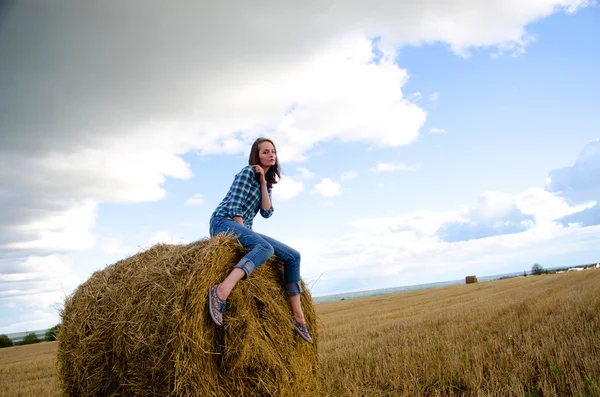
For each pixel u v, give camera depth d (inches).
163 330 139.6
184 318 138.8
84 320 160.4
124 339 146.4
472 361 236.4
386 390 213.5
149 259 168.2
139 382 143.8
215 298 143.6
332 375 244.1
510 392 181.9
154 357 139.3
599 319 307.9
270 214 186.5
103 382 155.1
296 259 178.2
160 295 143.9
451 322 419.2
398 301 1150.3
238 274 150.8
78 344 160.9
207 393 141.6
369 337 397.7
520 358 233.8
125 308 149.8
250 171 175.0
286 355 173.5
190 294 141.3
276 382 161.5
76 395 166.1
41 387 327.6
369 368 251.4
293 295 181.0
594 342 236.4
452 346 275.6
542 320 352.5
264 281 173.0
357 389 211.3
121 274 165.0
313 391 199.9
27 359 670.5
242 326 153.9
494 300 662.5
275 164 186.5
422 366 232.1
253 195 177.0
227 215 170.1
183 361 136.5
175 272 147.7
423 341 307.6
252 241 160.9
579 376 184.4
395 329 431.8
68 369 167.6
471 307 572.7
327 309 1174.3
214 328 148.9
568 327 296.0
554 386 177.2
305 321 200.7
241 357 149.6
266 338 164.6
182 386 137.2
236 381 152.0
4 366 562.9
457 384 207.3
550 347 242.2
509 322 367.2
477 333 322.0
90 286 168.9
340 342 379.9
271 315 170.6
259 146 181.9
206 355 143.7
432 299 1017.5
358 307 1080.2
